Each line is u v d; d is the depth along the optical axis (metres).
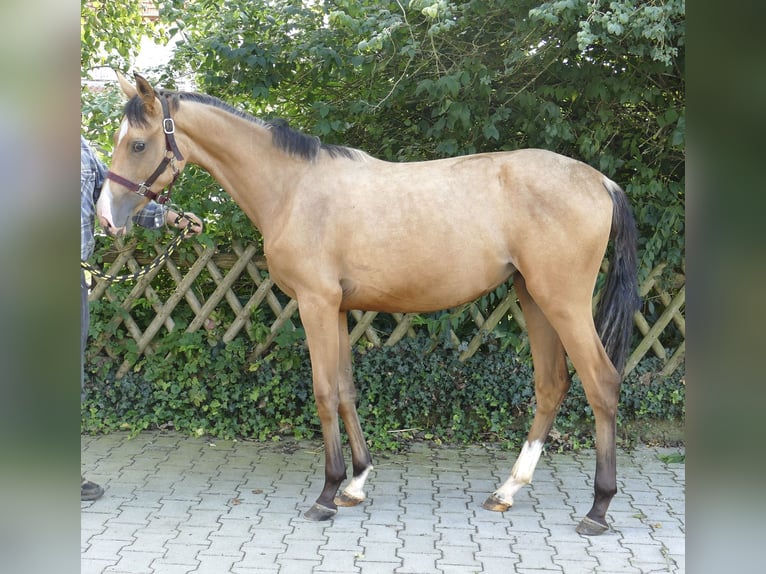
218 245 4.29
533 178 2.85
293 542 2.77
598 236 2.82
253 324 4.16
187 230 3.42
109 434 4.18
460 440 4.14
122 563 2.56
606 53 3.74
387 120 4.14
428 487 3.43
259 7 3.79
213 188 4.05
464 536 2.85
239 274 4.17
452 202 2.90
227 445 4.05
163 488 3.37
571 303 2.83
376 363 4.12
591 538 2.83
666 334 4.34
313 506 3.03
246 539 2.80
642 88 3.73
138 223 3.29
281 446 4.06
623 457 3.89
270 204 3.01
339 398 3.16
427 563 2.59
